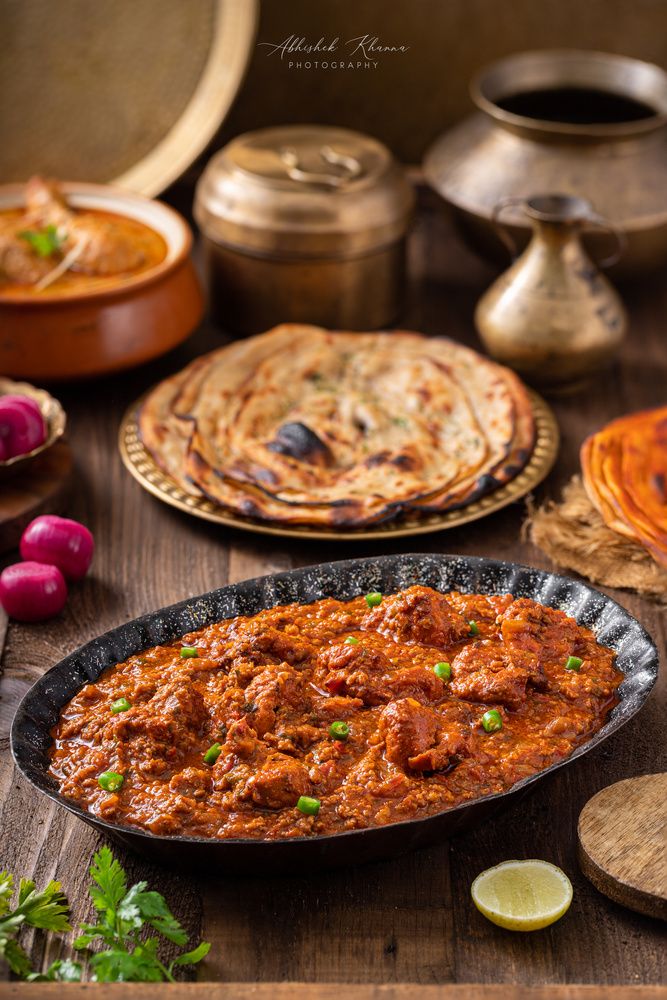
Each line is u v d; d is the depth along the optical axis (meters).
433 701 1.03
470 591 1.11
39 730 1.01
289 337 1.34
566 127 1.38
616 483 1.19
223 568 1.19
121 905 0.96
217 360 1.32
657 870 0.98
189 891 1.00
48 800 1.04
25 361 1.30
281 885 1.00
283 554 1.20
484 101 1.42
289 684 1.02
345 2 1.57
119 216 1.43
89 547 1.18
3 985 0.92
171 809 0.98
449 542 1.21
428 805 0.98
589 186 1.38
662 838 1.00
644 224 1.37
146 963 0.95
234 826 0.97
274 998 0.91
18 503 1.21
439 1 1.56
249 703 1.01
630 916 0.99
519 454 1.24
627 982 0.96
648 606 1.16
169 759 1.00
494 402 1.28
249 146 1.41
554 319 1.30
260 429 1.27
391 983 0.95
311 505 1.19
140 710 1.01
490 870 0.99
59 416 1.25
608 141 1.38
